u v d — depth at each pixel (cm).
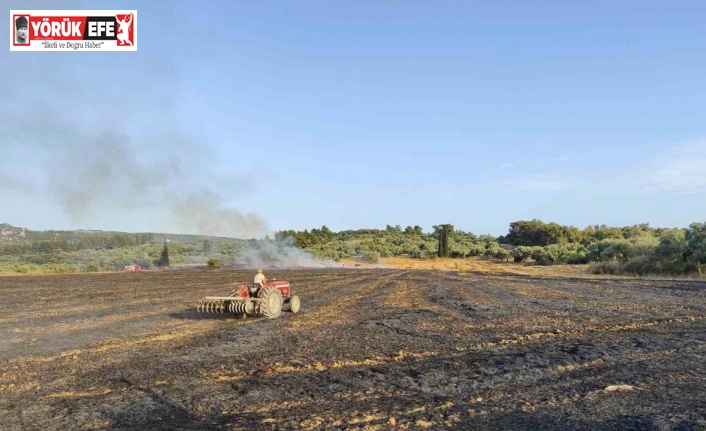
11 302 2239
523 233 10550
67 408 708
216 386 812
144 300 2275
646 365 930
